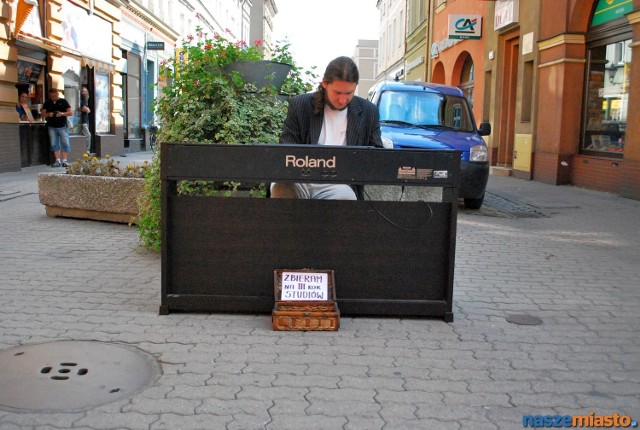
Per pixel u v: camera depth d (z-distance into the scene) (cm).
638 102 1180
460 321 455
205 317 445
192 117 592
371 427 293
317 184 464
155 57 2861
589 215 1029
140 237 661
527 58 1678
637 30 1166
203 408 307
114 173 848
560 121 1481
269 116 593
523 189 1415
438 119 1138
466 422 301
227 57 609
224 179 430
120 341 395
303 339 407
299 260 445
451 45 2505
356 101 476
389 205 442
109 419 294
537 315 476
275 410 307
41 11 1544
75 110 1853
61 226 795
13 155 1414
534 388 342
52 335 402
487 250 727
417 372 359
